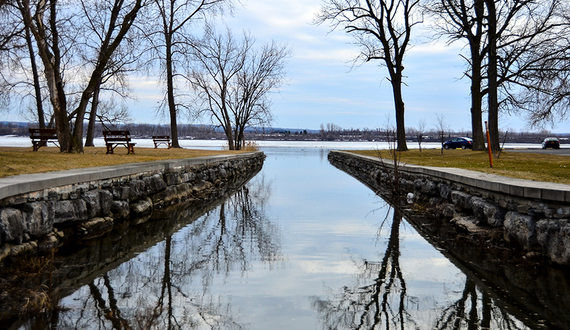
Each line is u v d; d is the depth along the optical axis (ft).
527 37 74.64
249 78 148.05
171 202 44.16
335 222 34.99
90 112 102.06
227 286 19.07
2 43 45.29
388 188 59.82
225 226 32.91
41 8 51.52
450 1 79.71
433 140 314.35
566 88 60.75
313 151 206.59
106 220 30.73
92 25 57.72
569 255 20.08
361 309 16.58
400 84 108.17
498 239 26.71
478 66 82.99
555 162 55.16
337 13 107.76
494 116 75.77
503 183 26.03
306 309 16.55
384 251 25.50
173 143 110.52
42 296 16.74
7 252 20.26
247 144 166.50
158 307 16.55
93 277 20.07
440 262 23.11
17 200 21.91
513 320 15.62
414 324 15.28
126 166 37.22
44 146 78.38
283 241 28.04
